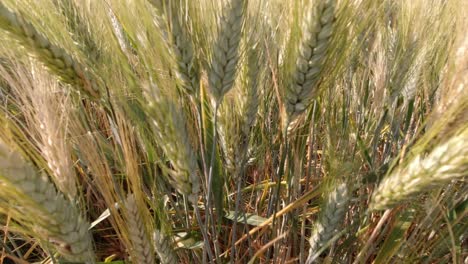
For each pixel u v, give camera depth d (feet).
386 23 0.97
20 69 0.59
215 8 0.64
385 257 0.75
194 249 0.90
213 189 0.79
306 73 0.66
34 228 0.52
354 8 0.65
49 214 0.48
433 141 0.58
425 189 0.56
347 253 0.89
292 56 0.68
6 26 0.59
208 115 0.81
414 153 0.58
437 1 0.95
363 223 0.90
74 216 0.52
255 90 0.77
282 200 1.03
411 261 0.80
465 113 0.55
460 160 0.50
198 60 0.67
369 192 0.96
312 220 1.00
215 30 0.64
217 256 0.79
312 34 0.62
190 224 0.87
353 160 0.80
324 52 0.64
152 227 0.68
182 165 0.63
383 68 0.95
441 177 0.52
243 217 0.90
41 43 0.62
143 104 0.60
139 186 0.62
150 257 0.63
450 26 0.89
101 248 1.03
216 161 0.80
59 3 0.74
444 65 0.87
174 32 0.60
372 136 1.01
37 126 0.57
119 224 0.60
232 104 0.80
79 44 0.70
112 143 0.87
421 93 1.01
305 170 1.08
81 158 0.77
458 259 0.77
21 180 0.45
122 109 0.64
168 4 0.59
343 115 0.87
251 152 0.97
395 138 1.01
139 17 0.61
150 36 0.60
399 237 0.75
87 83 0.68
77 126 0.65
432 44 0.92
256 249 0.94
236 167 0.83
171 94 0.61
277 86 0.79
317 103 0.89
